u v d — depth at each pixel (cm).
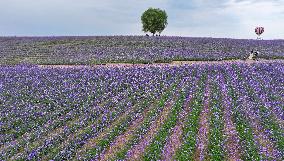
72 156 2278
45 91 3762
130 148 2314
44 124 2883
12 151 2377
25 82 4131
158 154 2159
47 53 6575
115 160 2141
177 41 7362
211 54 5659
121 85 3884
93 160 2191
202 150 2220
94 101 3366
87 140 2520
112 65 5109
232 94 3475
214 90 3591
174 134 2509
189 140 2328
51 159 2248
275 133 2531
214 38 8206
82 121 2839
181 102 3219
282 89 3750
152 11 9256
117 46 6962
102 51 6406
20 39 8744
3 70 4903
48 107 3259
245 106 3144
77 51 6612
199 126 2642
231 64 4856
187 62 5250
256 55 5569
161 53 5816
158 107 3077
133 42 7312
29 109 3209
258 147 2269
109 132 2598
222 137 2402
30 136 2622
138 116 2941
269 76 4262
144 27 9319
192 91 3572
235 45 6825
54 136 2583
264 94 3531
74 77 4306
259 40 7956
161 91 3597
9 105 3356
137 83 3934
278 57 5653
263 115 2906
